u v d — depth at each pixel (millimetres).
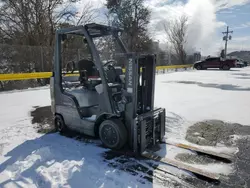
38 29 13875
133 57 3029
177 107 6199
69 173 2705
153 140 3531
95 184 2486
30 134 4133
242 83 11508
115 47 3865
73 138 3898
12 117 5324
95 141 3740
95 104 3764
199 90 9227
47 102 7160
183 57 31172
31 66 11438
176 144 3619
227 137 4062
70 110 3928
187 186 2502
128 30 22156
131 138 3271
